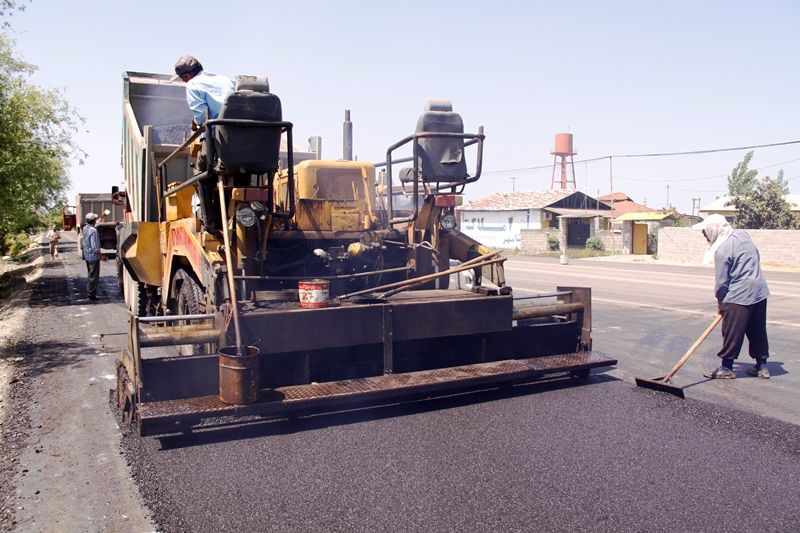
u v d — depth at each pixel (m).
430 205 6.39
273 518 3.49
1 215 15.42
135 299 9.09
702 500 3.69
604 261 29.62
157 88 9.82
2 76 14.34
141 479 4.01
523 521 3.44
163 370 4.81
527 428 4.87
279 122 5.17
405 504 3.63
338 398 4.78
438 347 6.00
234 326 4.79
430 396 5.68
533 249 39.19
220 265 5.23
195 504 3.66
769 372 6.68
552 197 44.53
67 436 4.84
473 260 6.04
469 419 5.07
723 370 6.47
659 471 4.09
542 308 6.28
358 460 4.25
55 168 16.72
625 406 5.43
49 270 21.81
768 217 31.70
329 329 5.10
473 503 3.64
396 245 6.57
